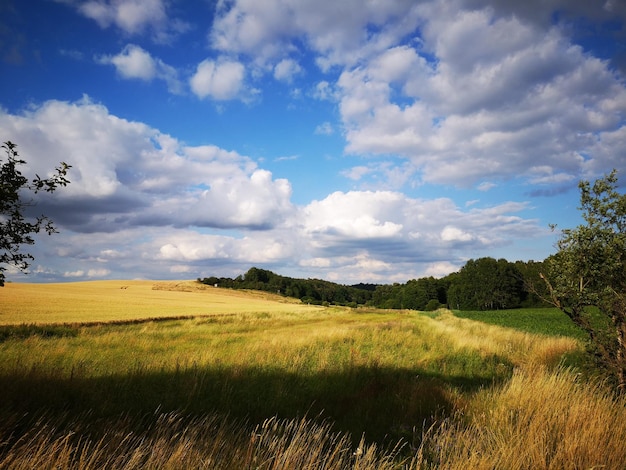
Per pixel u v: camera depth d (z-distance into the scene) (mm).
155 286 112562
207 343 17172
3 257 4918
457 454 3893
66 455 3221
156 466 3381
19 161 4914
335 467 3635
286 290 145750
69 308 43906
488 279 91312
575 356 11328
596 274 6922
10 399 5359
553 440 4379
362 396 7352
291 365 10508
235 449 3893
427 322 33719
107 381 7379
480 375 10398
